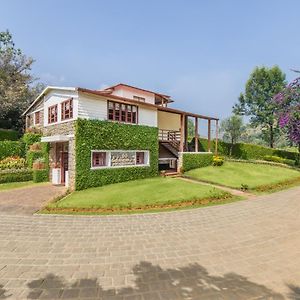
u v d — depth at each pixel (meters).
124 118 18.50
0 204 11.70
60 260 5.64
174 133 25.33
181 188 14.02
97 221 8.88
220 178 18.50
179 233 7.54
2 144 21.08
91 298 4.14
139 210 10.44
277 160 31.02
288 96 14.94
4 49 35.47
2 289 4.42
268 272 5.04
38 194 14.20
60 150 18.53
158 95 26.84
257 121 39.16
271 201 12.06
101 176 16.36
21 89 30.91
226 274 4.96
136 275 4.93
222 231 7.72
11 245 6.58
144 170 19.03
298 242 6.77
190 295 4.21
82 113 16.17
